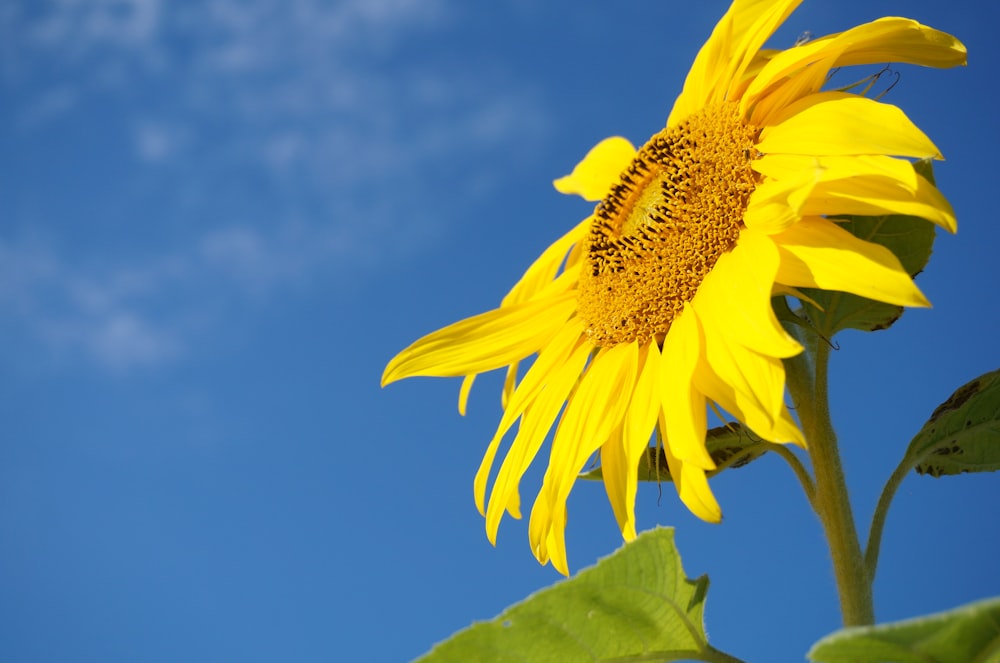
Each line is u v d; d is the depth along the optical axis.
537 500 0.82
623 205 0.86
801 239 0.77
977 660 0.66
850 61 0.81
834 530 0.77
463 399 0.91
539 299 0.89
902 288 0.74
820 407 0.78
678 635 0.73
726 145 0.82
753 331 0.75
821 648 0.67
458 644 0.71
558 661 0.73
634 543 0.72
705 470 0.80
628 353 0.82
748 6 0.87
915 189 0.74
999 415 0.78
